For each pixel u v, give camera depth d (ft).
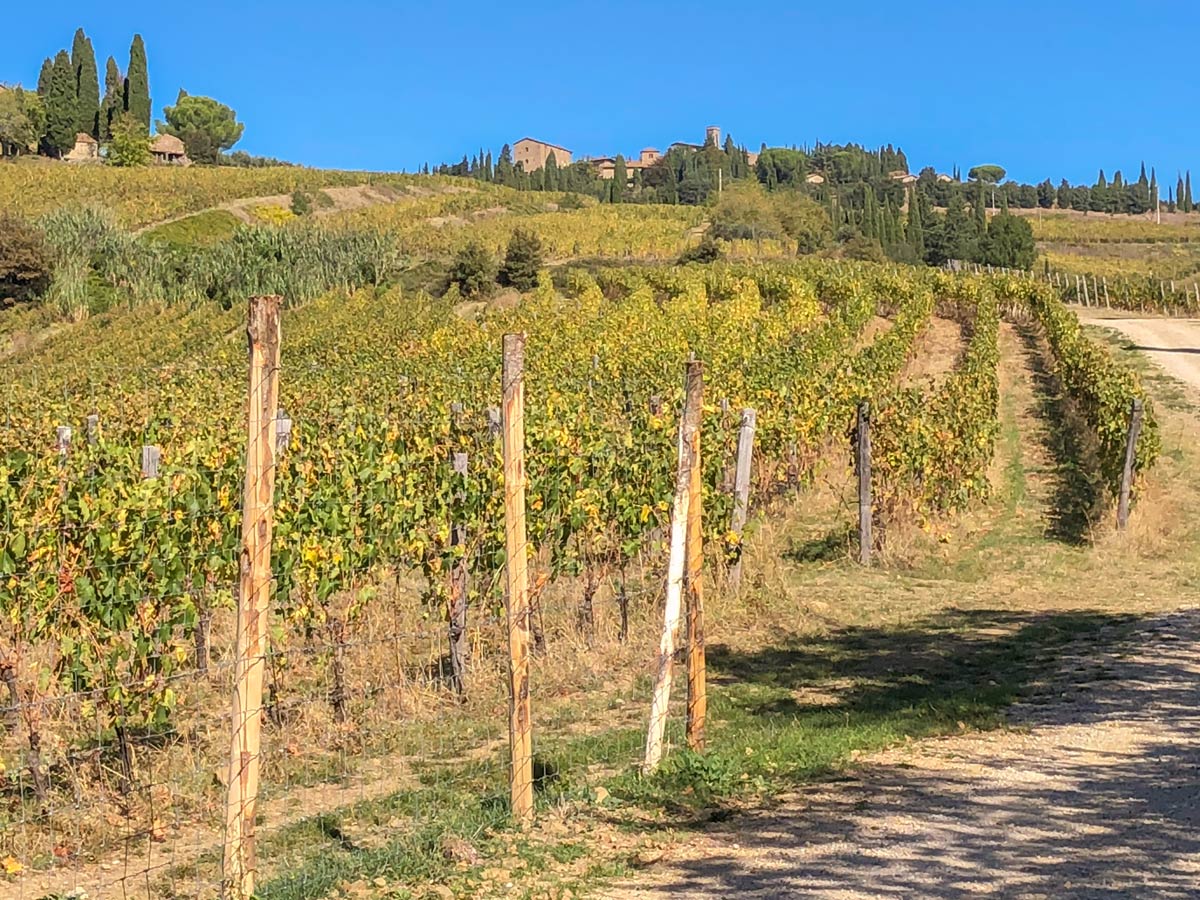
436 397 53.42
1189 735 24.29
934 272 167.12
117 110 404.36
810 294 131.44
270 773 24.17
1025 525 53.57
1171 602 39.88
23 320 163.22
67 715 23.99
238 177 284.20
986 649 34.06
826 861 17.89
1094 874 16.74
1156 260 329.52
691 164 519.19
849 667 32.58
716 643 35.09
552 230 243.19
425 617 30.78
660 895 17.11
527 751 20.48
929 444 50.65
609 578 36.19
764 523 46.78
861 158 620.08
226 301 174.19
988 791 20.95
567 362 76.69
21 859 20.20
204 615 26.96
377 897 17.29
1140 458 53.26
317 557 28.48
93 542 24.25
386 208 279.90
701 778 22.11
